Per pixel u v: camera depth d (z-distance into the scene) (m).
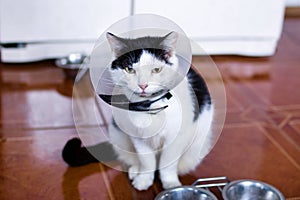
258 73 2.46
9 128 1.93
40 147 1.83
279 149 1.87
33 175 1.68
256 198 1.53
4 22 2.33
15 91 2.20
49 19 2.36
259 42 2.57
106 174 1.70
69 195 1.59
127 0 2.36
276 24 2.53
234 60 2.58
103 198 1.59
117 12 2.38
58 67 2.42
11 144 1.84
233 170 1.74
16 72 2.36
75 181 1.66
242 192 1.54
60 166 1.73
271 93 2.28
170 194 1.49
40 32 2.38
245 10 2.47
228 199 1.44
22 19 2.34
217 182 1.67
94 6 2.35
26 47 2.41
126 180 1.67
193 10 2.42
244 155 1.83
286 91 2.30
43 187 1.62
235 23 2.50
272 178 1.71
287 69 2.52
